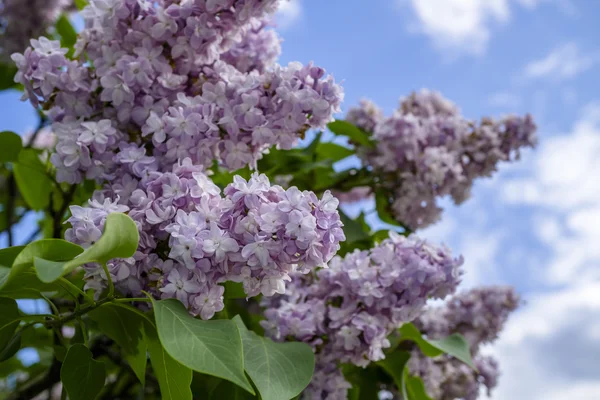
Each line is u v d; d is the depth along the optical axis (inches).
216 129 25.3
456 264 27.1
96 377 23.1
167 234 22.4
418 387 33.5
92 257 20.5
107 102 26.5
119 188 24.1
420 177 35.2
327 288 27.9
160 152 25.5
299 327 26.8
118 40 26.2
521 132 37.8
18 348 23.9
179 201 22.5
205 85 25.8
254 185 22.1
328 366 27.6
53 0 43.1
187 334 21.1
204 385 27.7
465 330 39.1
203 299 22.3
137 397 35.7
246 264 22.1
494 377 40.9
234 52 29.3
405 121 35.2
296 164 35.9
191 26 25.7
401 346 33.3
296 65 25.7
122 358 30.6
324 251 22.0
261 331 30.5
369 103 39.6
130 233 20.8
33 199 35.7
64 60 26.0
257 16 26.8
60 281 22.8
